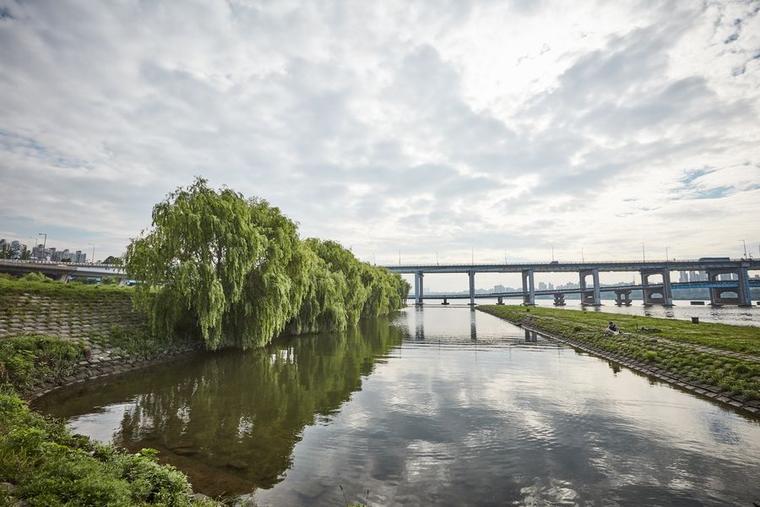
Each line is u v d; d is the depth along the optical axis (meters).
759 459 13.28
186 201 31.97
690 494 11.06
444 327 66.94
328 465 12.89
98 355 26.38
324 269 52.22
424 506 10.44
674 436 15.37
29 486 7.54
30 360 21.72
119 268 32.03
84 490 7.66
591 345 39.31
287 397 21.11
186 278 29.52
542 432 15.89
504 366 30.38
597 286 166.25
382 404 19.88
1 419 12.12
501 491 11.26
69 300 30.58
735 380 20.64
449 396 21.41
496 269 174.00
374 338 49.38
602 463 13.04
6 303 26.14
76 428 15.99
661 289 186.25
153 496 9.01
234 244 32.22
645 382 24.81
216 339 31.97
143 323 32.50
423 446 14.47
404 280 143.88
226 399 20.64
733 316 91.06
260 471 12.42
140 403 19.77
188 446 14.38
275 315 35.59
